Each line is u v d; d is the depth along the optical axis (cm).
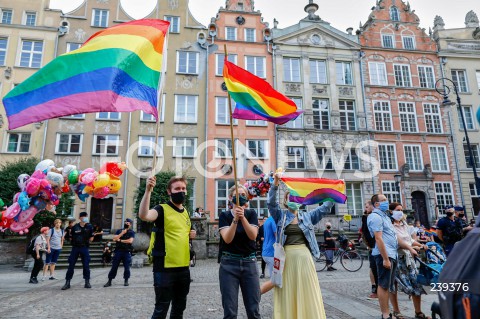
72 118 2220
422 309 606
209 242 1739
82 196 701
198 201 2228
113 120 2258
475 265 188
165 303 372
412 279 533
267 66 2558
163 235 387
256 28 2628
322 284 916
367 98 2623
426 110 2683
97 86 398
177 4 2548
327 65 2642
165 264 377
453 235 796
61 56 407
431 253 616
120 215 2120
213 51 2516
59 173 689
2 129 2147
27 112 375
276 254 440
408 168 2492
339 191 572
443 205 2484
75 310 617
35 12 2383
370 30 2786
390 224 538
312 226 463
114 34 444
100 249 1625
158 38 469
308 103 2525
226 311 369
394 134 2570
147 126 2298
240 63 2528
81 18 2402
